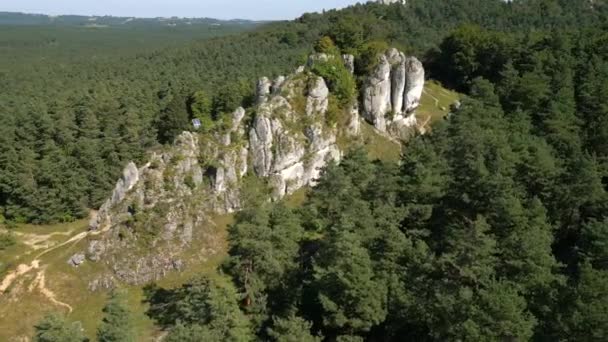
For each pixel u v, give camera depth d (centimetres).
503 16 17875
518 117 8281
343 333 4978
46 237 9231
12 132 10612
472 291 4269
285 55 19500
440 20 18675
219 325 4631
